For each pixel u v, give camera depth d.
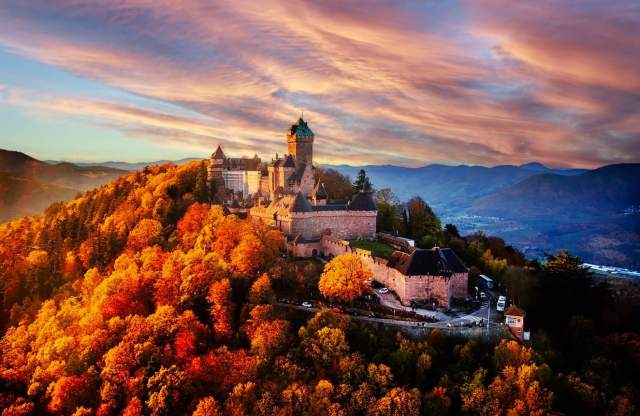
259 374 113.69
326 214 181.75
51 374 126.75
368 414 99.31
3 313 177.25
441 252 138.00
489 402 98.44
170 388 111.44
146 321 127.25
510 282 149.38
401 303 134.88
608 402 103.25
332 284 133.62
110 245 191.25
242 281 143.62
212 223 181.50
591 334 123.50
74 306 157.38
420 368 106.62
